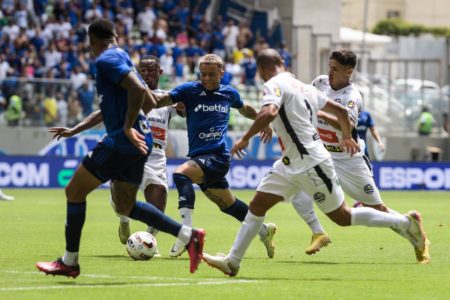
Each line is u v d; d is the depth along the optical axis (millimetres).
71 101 40719
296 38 53875
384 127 48844
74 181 12531
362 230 22656
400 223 14586
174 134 42906
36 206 30375
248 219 13469
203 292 12086
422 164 44062
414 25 89062
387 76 56406
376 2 91250
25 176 40094
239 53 50469
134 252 15711
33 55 44719
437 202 35125
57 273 12703
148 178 17234
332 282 13195
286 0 57875
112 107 12344
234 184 41875
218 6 56062
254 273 14156
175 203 33094
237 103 16547
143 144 12188
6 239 19625
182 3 53594
